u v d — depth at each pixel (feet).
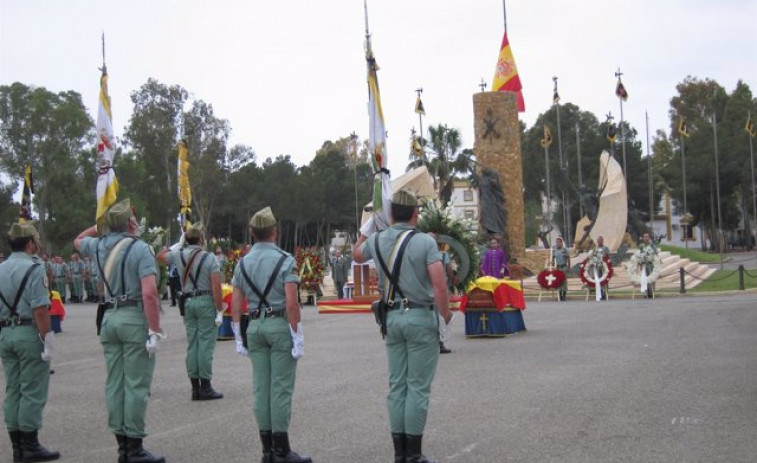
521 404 30.53
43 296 25.44
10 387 25.73
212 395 35.17
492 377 37.32
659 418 27.14
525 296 100.12
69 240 201.46
